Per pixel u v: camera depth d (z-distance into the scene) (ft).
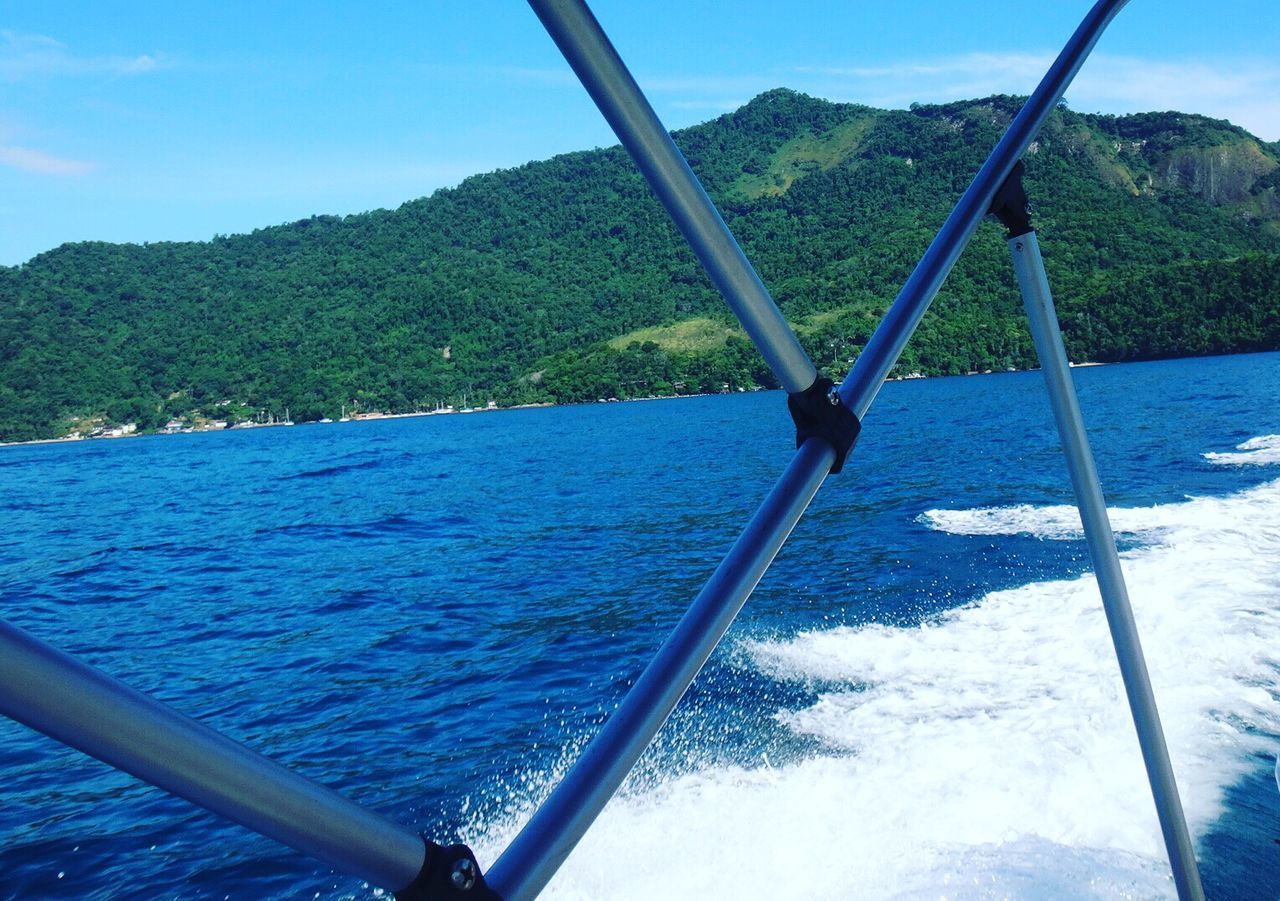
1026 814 17.52
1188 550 38.32
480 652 37.93
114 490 139.85
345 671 37.04
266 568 66.59
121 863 21.24
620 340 425.28
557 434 206.39
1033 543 44.86
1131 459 79.10
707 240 2.63
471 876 2.30
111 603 56.80
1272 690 21.65
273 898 19.48
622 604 45.01
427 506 94.68
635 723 2.70
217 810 1.92
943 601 34.50
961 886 15.29
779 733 22.76
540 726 28.58
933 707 23.41
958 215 3.51
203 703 34.40
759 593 39.42
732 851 17.74
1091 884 14.85
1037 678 24.49
